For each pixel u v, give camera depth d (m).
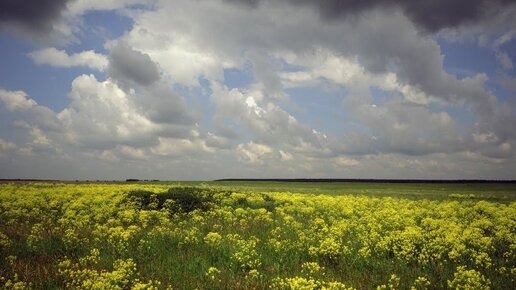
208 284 11.59
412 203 34.22
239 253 13.76
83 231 18.58
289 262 14.22
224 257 14.57
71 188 41.06
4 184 48.91
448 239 15.94
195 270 12.92
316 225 20.52
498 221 22.45
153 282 11.74
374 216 25.06
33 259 13.91
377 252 15.74
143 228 20.03
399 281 12.16
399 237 16.42
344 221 22.34
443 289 11.74
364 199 36.06
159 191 34.66
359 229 19.77
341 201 33.19
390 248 16.08
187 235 17.58
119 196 30.06
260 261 14.16
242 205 30.11
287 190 59.97
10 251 14.56
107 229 17.92
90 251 14.69
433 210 29.75
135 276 12.32
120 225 20.89
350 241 16.58
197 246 15.98
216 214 24.94
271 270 13.10
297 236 18.28
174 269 12.88
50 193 34.34
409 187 80.62
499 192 58.88
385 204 32.38
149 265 13.35
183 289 11.19
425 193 54.62
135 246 15.84
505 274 12.91
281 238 18.06
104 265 13.38
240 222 21.86
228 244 15.79
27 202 26.83
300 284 10.92
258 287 11.57
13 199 29.42
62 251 15.09
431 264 14.19
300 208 28.45
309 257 15.07
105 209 24.34
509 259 15.02
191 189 37.50
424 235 17.66
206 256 14.50
